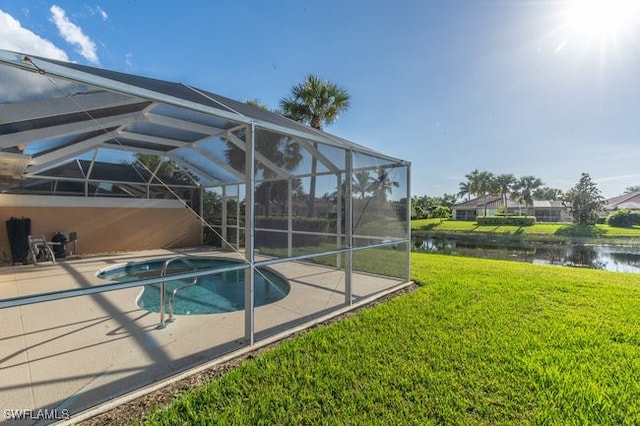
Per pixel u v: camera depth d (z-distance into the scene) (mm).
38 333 3484
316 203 7297
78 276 6148
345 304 4738
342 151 5504
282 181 7684
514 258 14258
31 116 3283
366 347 3203
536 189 47156
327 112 13094
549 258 14430
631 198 46062
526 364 2867
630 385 2555
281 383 2564
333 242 7082
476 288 5617
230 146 5973
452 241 24766
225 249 9586
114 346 3191
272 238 8062
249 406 2270
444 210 48781
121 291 5293
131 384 2525
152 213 9797
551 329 3688
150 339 3371
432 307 4492
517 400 2369
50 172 6871
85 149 5949
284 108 13336
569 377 2658
